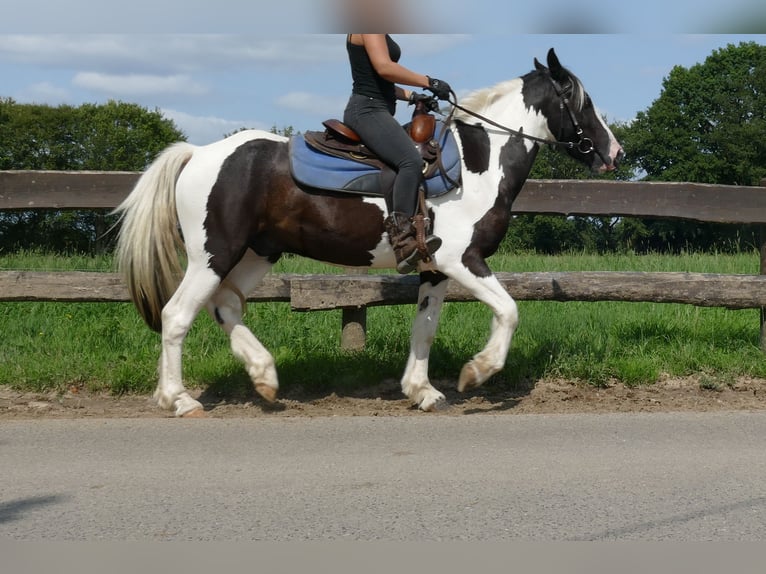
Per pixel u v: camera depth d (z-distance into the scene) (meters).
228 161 5.59
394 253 5.66
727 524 3.69
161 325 5.91
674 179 65.88
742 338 7.66
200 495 4.06
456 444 4.98
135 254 5.67
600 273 6.98
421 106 5.86
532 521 3.72
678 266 11.10
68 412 5.89
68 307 8.31
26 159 53.94
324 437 5.14
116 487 4.18
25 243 32.16
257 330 7.79
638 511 3.84
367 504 3.93
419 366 6.05
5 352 7.08
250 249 5.98
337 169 5.63
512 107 5.98
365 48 5.49
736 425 5.43
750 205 7.23
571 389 6.56
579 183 7.14
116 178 6.95
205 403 6.17
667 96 67.00
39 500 3.99
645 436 5.15
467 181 5.75
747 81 65.44
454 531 3.61
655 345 7.43
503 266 10.82
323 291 6.83
